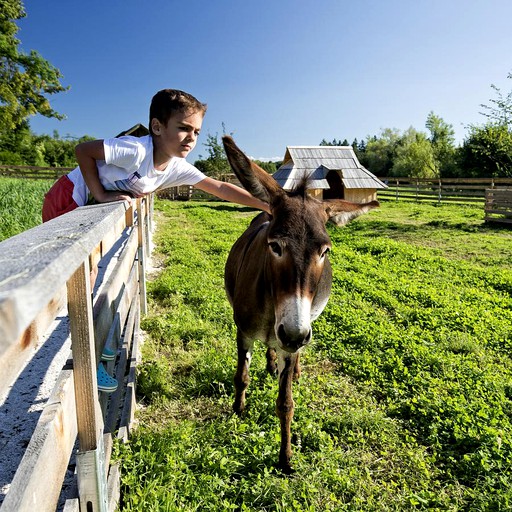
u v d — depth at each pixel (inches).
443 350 206.2
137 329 191.5
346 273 337.7
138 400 157.6
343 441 138.7
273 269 102.5
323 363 193.0
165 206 938.7
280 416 123.6
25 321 25.5
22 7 1421.0
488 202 653.3
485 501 114.3
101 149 98.0
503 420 147.2
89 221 61.1
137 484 104.4
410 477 124.9
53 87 1542.8
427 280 328.2
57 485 57.5
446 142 2427.4
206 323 223.0
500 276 341.4
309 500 112.8
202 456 122.5
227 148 103.3
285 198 107.7
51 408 58.2
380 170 2891.2
